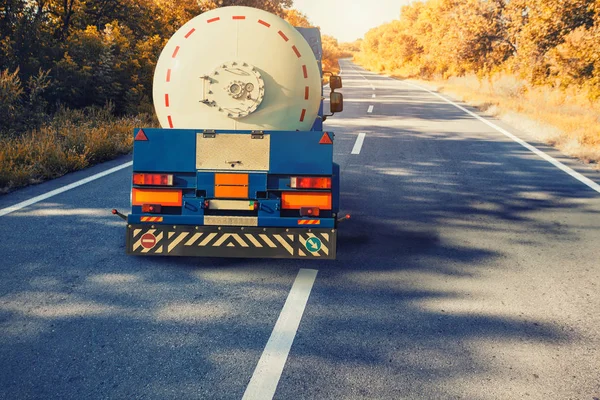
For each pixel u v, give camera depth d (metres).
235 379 3.36
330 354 3.69
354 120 17.48
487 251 5.93
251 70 4.93
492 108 20.59
